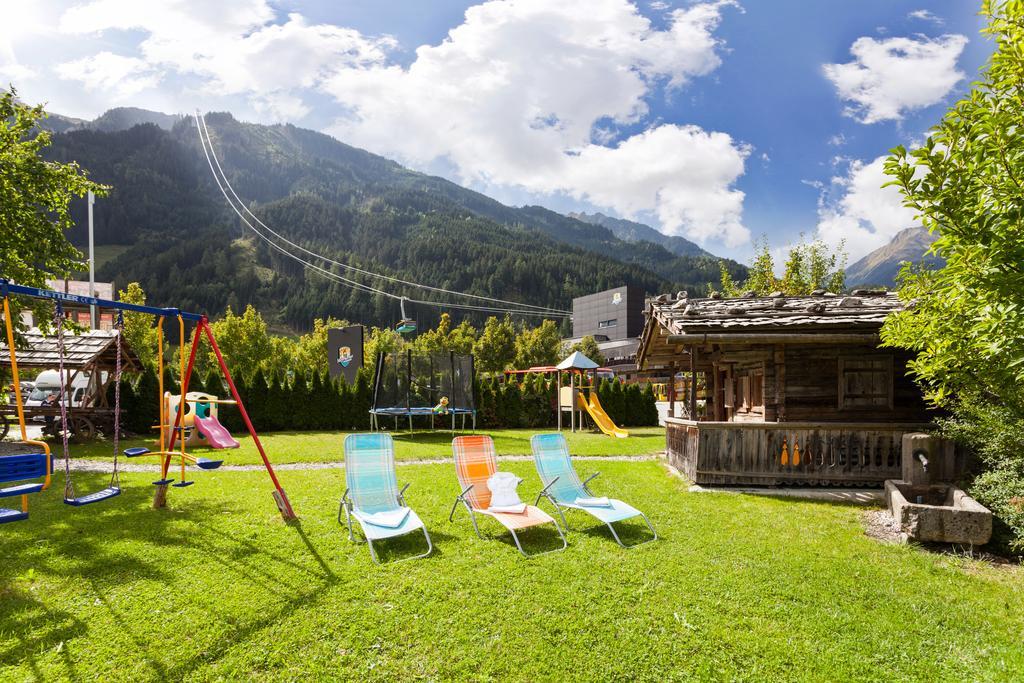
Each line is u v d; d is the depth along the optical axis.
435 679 3.92
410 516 6.73
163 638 4.38
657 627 4.69
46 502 8.53
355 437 7.52
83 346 16.03
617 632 4.59
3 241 12.04
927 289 7.44
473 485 7.36
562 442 8.71
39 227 12.66
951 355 6.88
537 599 5.16
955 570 6.11
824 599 5.30
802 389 11.60
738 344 11.71
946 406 8.68
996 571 6.14
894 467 10.41
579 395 22.50
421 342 45.19
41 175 12.80
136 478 10.50
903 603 5.25
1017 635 4.68
